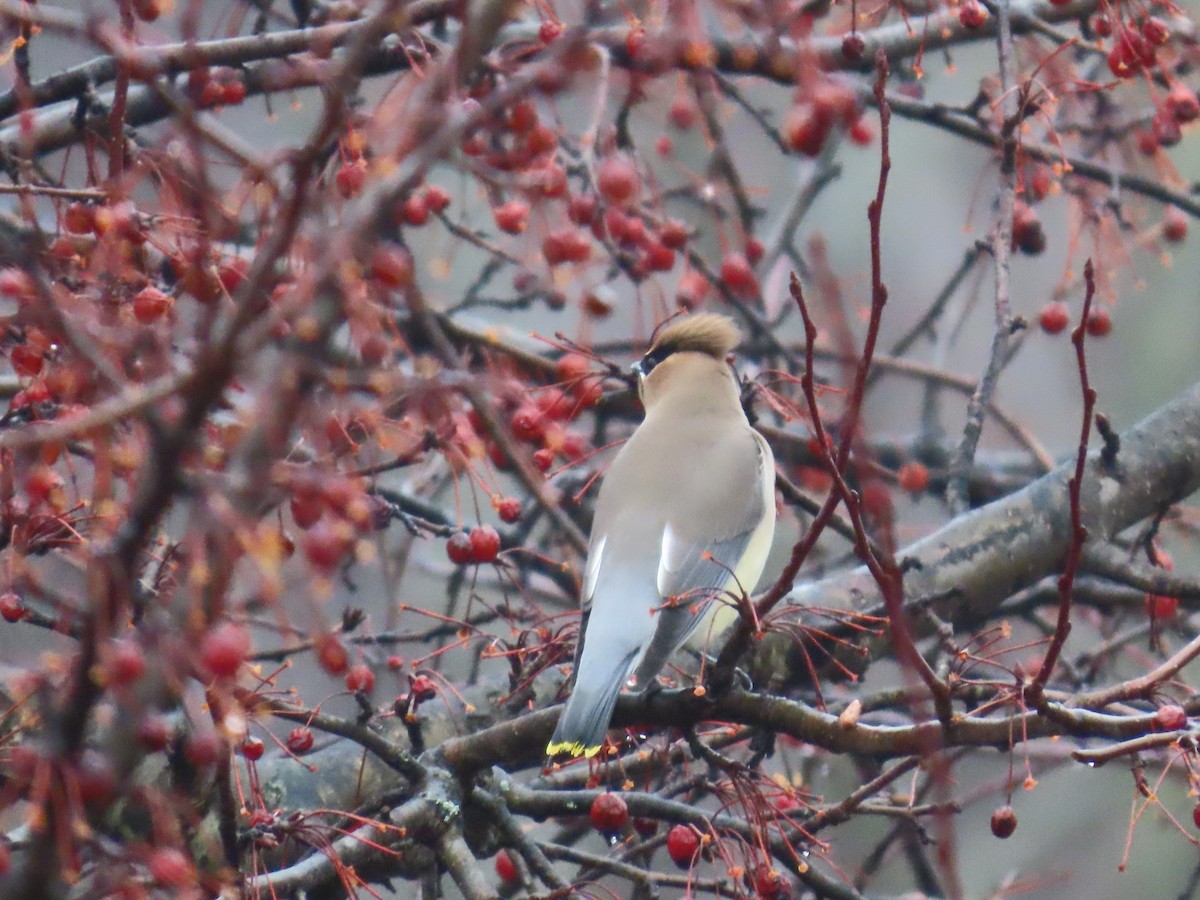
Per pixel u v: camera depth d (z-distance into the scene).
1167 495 10.90
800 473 13.41
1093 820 16.27
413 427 8.98
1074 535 6.49
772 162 18.31
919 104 11.62
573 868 13.34
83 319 6.72
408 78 8.84
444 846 8.21
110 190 7.43
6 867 6.02
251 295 5.07
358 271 7.47
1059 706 6.98
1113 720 6.96
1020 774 11.63
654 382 11.04
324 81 8.91
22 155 8.36
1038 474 14.39
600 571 9.64
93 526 6.85
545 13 9.73
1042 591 11.64
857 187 19.56
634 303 16.56
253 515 5.34
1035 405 19.19
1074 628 15.34
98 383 6.67
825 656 10.16
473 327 12.28
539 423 10.36
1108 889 15.82
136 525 5.34
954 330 14.26
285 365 5.50
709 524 9.95
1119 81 10.97
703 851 8.40
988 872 15.84
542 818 8.88
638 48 9.85
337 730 8.16
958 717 7.22
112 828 7.13
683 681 9.93
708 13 10.91
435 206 10.07
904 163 19.67
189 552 5.38
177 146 7.90
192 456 5.48
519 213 9.86
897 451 14.42
